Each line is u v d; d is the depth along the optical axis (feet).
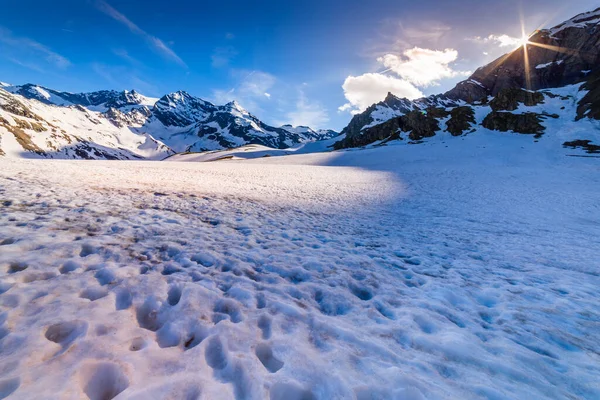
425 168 137.80
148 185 50.29
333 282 18.16
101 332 10.34
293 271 19.20
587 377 10.87
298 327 12.37
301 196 59.11
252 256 21.01
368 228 36.40
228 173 98.32
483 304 17.28
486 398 9.34
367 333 12.61
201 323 11.76
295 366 9.80
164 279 15.34
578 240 35.27
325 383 9.20
